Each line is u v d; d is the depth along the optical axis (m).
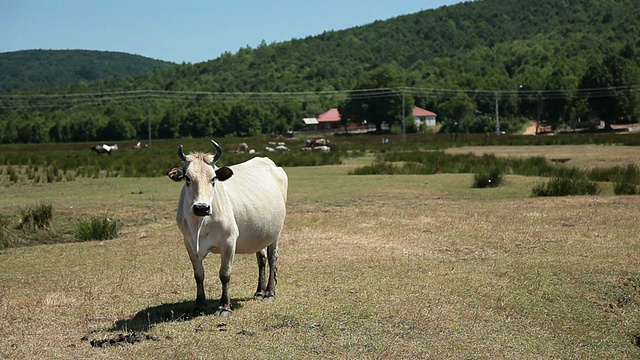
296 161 40.88
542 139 67.50
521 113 125.81
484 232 14.89
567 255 12.27
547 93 109.94
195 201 8.39
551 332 8.43
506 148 57.12
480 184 24.50
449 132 106.38
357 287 10.24
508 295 9.77
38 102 165.12
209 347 7.54
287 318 8.64
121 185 27.22
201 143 88.88
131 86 199.12
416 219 16.97
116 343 7.71
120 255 13.53
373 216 17.62
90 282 11.07
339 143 78.75
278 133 131.00
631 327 8.63
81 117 132.25
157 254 13.48
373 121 121.44
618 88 102.81
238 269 11.99
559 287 10.15
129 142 98.25
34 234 16.88
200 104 147.12
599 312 9.13
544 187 22.39
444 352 7.52
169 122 127.88
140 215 18.97
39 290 10.59
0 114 153.75
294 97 149.12
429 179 27.53
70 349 7.55
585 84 107.25
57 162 40.00
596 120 109.25
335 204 20.77
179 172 8.51
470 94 129.38
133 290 10.46
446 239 14.30
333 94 161.00
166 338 7.92
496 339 8.04
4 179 30.42
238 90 179.75
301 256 12.87
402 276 10.98
